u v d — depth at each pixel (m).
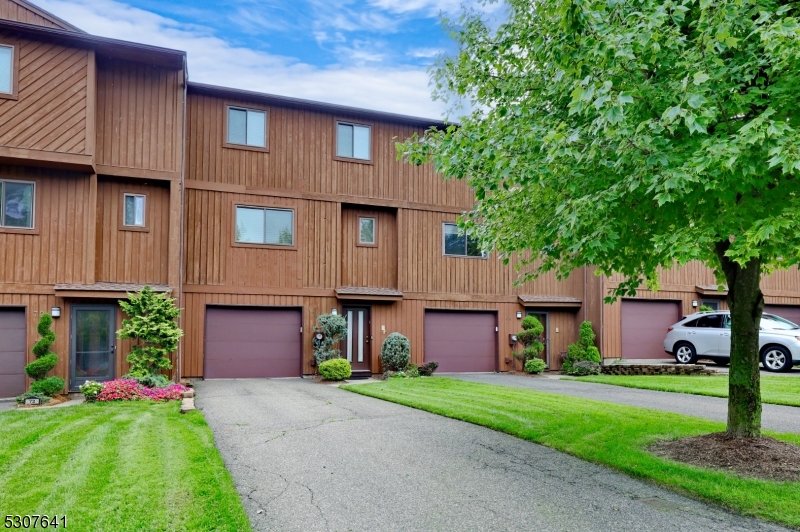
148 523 4.19
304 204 14.80
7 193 11.35
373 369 15.30
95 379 11.73
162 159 12.45
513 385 13.25
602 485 5.39
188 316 13.42
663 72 5.05
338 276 15.03
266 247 14.29
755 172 4.42
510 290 17.42
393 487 5.30
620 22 4.81
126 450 6.15
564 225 5.30
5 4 12.23
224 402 10.02
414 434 7.47
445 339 16.52
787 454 5.91
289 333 14.53
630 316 18.20
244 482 5.41
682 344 16.80
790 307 20.98
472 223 7.32
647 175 4.79
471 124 6.66
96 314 11.86
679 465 5.76
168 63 12.48
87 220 11.76
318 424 8.09
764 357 14.99
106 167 11.98
